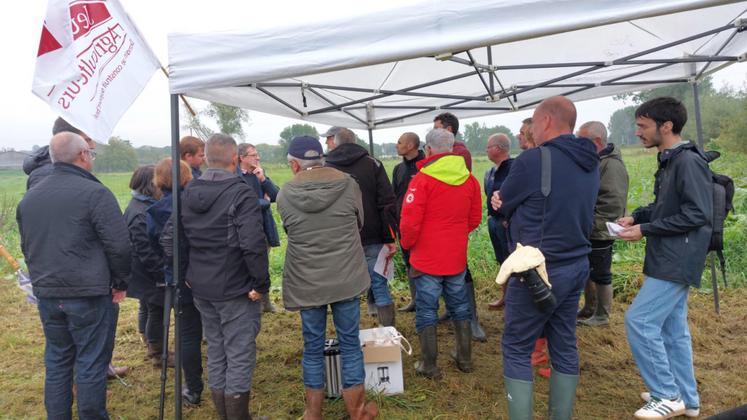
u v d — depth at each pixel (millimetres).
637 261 6238
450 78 3996
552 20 2148
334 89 4465
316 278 2822
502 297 5305
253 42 2520
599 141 3988
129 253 2734
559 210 2357
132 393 3633
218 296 2766
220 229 2744
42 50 2367
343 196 2875
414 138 4227
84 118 2467
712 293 5238
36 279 2631
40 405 3527
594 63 3768
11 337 4875
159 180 3203
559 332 2561
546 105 2467
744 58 3748
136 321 5230
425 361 3561
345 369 2949
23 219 2645
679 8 2045
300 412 3262
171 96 2719
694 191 2494
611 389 3385
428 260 3332
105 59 2553
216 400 2912
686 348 2875
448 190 3240
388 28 2344
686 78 4691
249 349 2854
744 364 3656
